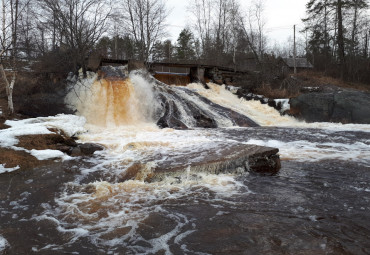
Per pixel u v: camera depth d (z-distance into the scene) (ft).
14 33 46.83
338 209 16.94
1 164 26.27
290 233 14.11
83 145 33.12
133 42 111.96
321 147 35.55
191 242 13.52
